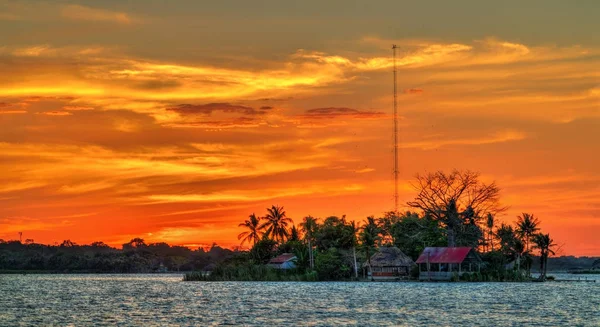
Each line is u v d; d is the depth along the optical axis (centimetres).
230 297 14988
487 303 12938
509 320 10381
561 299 13875
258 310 11919
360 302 13200
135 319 10731
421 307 12200
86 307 12900
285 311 11700
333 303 13050
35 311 12156
